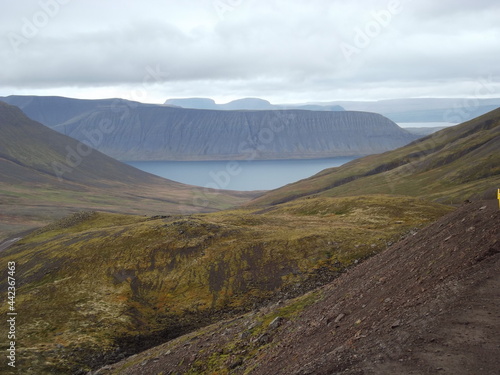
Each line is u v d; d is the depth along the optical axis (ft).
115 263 312.29
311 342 94.27
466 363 54.80
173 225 366.43
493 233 93.35
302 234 330.54
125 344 213.25
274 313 147.13
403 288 97.09
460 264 88.89
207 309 245.04
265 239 327.47
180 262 305.12
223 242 330.13
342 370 62.64
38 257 357.00
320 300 141.38
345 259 279.69
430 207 420.77
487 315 65.16
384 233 323.57
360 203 460.96
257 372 95.35
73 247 355.97
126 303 257.75
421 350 60.34
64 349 200.75
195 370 119.65
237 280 271.90
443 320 67.05
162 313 246.88
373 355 63.72
